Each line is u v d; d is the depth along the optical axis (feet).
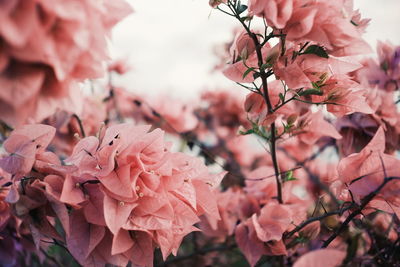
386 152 1.75
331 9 1.23
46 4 0.97
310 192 2.15
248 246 1.52
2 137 1.62
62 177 1.23
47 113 1.07
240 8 1.31
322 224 1.72
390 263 1.47
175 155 1.34
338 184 1.35
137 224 1.21
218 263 2.13
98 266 1.23
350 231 1.51
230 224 1.77
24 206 1.22
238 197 1.74
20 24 0.95
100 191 1.23
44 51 0.99
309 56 1.32
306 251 1.74
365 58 1.90
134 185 1.19
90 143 1.25
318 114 1.51
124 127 1.25
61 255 2.08
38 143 1.28
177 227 1.26
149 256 1.25
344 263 1.37
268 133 1.55
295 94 1.37
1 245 1.50
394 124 1.72
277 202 1.59
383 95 1.74
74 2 1.01
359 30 1.45
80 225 1.23
